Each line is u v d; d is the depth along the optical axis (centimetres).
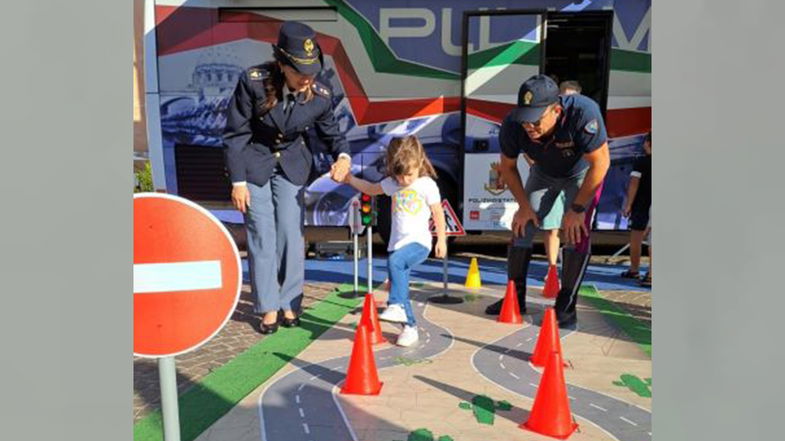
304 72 400
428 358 407
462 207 763
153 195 203
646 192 666
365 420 306
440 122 756
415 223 425
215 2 762
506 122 459
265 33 760
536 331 475
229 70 769
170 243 204
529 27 732
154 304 204
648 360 406
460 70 747
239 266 209
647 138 663
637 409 325
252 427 297
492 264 805
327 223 788
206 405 325
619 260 836
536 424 295
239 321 503
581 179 476
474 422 304
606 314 529
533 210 520
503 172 490
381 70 753
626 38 729
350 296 598
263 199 454
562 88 629
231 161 432
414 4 742
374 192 452
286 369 383
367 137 763
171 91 779
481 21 737
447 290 613
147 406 326
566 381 367
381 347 432
